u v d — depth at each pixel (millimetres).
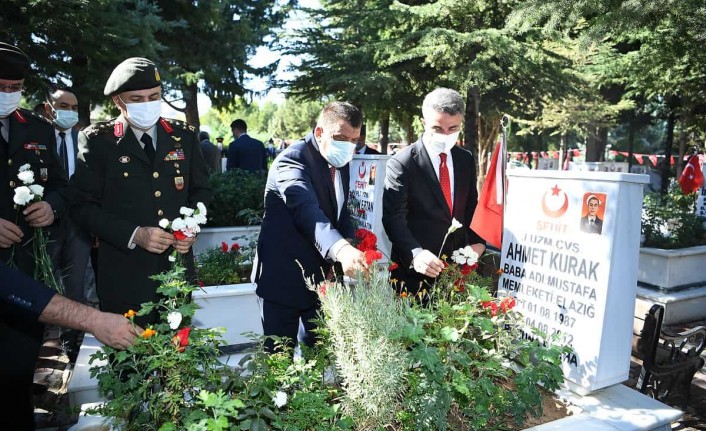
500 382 2426
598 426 2150
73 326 1671
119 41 6797
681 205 6949
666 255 5012
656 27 6836
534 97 12891
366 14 12492
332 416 1860
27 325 1985
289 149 2520
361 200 5109
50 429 2994
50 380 3656
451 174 3059
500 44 10477
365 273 2084
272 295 2527
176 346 1828
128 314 1816
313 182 2459
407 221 3053
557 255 2566
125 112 2439
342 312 1969
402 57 11180
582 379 2443
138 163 2533
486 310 2320
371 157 4949
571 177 2486
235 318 3828
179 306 2051
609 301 2367
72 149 4445
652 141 36031
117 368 1899
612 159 27000
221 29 13625
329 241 2086
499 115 13977
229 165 8781
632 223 2414
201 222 2256
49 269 2596
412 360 1862
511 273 2811
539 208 2668
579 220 2469
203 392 1638
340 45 13953
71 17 6145
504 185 3090
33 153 2793
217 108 17016
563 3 6289
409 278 2969
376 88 12750
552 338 2295
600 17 6141
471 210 3213
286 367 2012
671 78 9555
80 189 2465
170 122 2713
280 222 2529
